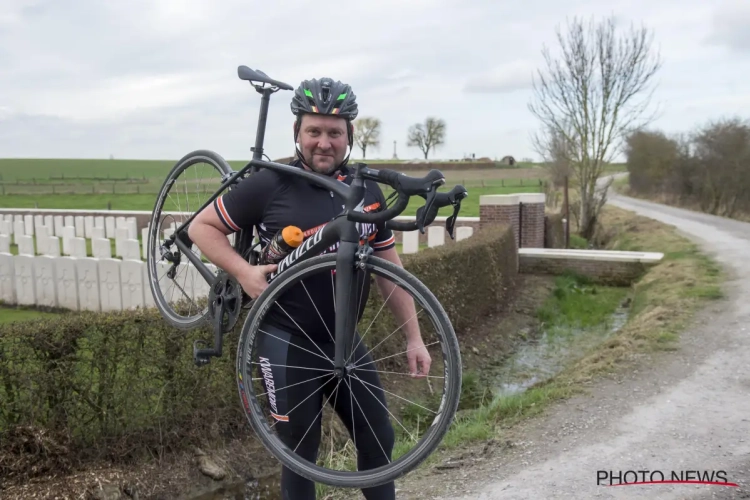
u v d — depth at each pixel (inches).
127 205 1221.7
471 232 465.7
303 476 86.7
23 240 430.6
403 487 146.7
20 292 366.0
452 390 77.5
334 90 89.7
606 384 213.8
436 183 75.6
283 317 91.0
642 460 150.7
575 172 916.0
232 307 98.1
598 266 497.7
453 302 315.0
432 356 276.4
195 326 109.7
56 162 3144.7
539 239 574.9
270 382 90.6
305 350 91.2
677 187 1379.2
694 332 275.1
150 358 163.5
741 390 201.5
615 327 372.8
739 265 454.3
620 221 1039.0
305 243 86.6
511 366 301.4
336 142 91.0
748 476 138.7
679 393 200.4
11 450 142.8
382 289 100.2
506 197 494.3
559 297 449.7
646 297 391.2
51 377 148.2
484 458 160.6
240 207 90.6
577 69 852.6
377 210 92.2
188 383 170.7
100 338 155.9
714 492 131.9
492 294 386.3
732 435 163.9
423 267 281.0
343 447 188.7
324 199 90.4
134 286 326.0
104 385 156.9
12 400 144.9
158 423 165.3
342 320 82.0
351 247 82.0
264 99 101.0
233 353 179.8
